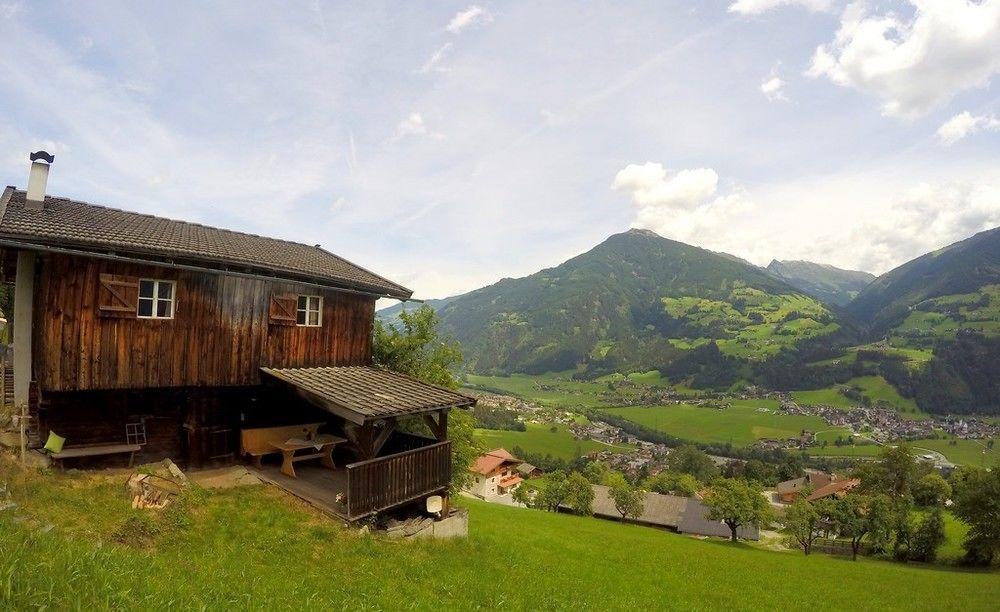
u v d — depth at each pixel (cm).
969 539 5175
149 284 1393
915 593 2988
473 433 3078
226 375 1520
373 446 1367
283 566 1039
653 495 8019
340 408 1380
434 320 2825
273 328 1634
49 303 1223
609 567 2414
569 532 3653
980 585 3338
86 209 1617
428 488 1522
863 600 2675
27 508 981
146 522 1055
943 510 7512
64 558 665
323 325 1783
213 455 1561
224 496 1341
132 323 1346
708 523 7212
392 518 1480
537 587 1426
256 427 1692
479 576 1348
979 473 5250
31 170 1395
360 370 1791
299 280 1672
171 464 1376
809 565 3888
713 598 2178
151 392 1502
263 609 745
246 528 1177
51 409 1330
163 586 707
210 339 1486
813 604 2409
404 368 2698
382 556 1235
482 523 3253
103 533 977
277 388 1695
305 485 1499
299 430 1712
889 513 5512
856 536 5472
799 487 10138
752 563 3569
